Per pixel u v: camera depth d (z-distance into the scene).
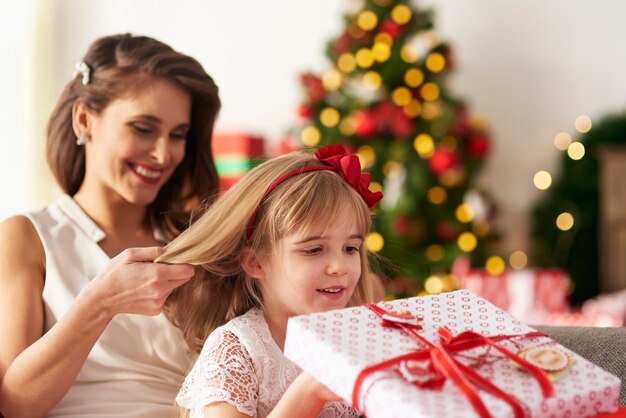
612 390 0.73
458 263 3.11
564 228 3.67
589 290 3.64
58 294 1.22
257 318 1.03
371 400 0.69
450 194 3.38
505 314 0.87
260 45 4.19
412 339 0.78
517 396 0.69
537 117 3.87
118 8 4.18
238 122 4.25
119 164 1.29
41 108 3.76
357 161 1.02
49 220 1.30
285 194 0.97
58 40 4.01
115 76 1.27
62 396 1.07
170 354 1.24
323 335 0.76
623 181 3.59
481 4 3.91
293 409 0.80
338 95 3.34
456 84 3.96
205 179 1.48
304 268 0.95
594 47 3.80
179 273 1.01
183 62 1.33
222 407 0.92
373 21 3.26
